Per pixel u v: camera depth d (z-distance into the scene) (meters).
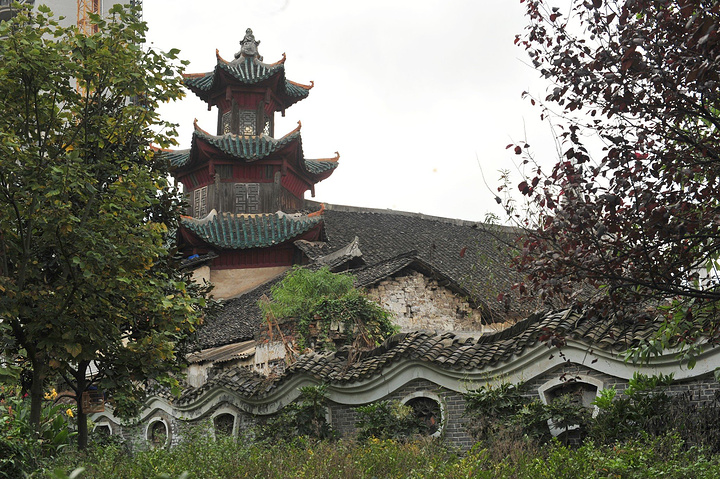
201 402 18.50
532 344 12.45
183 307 13.35
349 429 14.88
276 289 21.09
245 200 32.56
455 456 10.35
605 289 9.23
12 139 11.74
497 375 12.88
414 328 22.55
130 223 12.89
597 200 8.57
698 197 8.55
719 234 8.39
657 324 11.50
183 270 15.80
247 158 31.84
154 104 13.58
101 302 12.84
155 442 20.06
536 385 12.55
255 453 11.84
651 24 8.41
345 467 10.17
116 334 13.03
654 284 8.60
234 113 33.47
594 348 11.88
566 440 11.66
